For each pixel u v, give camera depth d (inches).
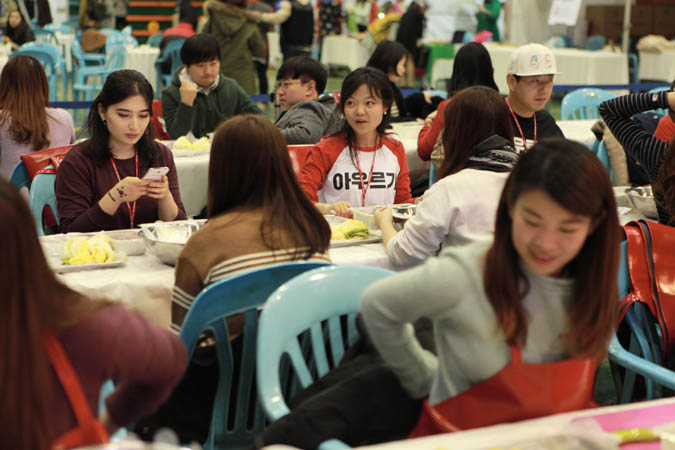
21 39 380.2
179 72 185.6
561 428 47.3
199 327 66.6
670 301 77.3
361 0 484.4
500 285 48.8
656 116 151.5
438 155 142.0
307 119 161.5
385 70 206.5
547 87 134.5
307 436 55.2
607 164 161.2
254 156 73.2
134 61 350.3
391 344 53.7
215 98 185.5
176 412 74.3
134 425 75.3
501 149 90.7
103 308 43.9
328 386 61.2
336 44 479.8
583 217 46.8
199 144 161.2
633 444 46.8
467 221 88.3
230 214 74.0
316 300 64.9
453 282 49.2
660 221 100.7
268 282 68.7
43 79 147.6
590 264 49.9
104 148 107.7
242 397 70.9
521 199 47.3
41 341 38.8
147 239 88.2
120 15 438.3
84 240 87.7
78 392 41.4
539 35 443.2
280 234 73.3
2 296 37.1
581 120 213.6
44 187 122.4
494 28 443.5
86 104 220.7
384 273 68.4
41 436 38.9
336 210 111.0
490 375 50.3
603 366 119.8
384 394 57.7
